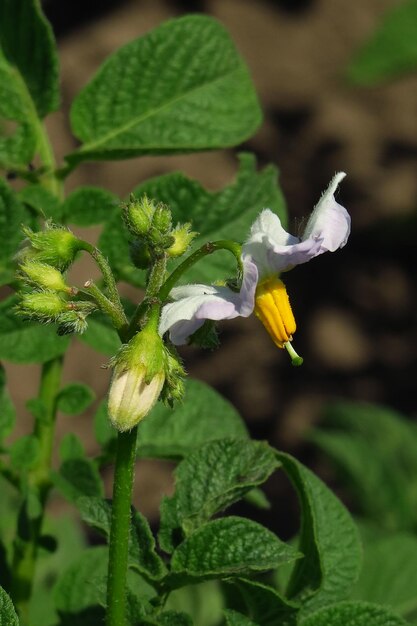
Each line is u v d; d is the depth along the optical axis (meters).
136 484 0.69
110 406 0.22
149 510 0.68
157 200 0.27
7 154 0.28
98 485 0.27
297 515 0.68
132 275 0.27
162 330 0.22
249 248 0.22
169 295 0.22
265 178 0.28
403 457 0.45
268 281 0.22
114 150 0.27
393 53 0.58
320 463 0.75
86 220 0.27
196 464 0.24
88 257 0.73
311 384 0.80
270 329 0.22
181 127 0.28
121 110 0.28
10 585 0.28
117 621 0.22
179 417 0.28
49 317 0.23
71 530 0.39
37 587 0.36
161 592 0.23
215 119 0.28
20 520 0.27
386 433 0.46
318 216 0.22
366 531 0.36
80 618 0.27
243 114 0.28
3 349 0.26
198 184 0.27
